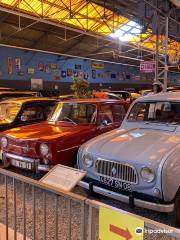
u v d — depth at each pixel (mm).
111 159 3676
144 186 3377
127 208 3951
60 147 4645
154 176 3297
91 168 3910
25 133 5191
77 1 13031
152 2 9422
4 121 6492
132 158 3523
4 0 11688
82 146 4191
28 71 17906
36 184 2215
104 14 12852
